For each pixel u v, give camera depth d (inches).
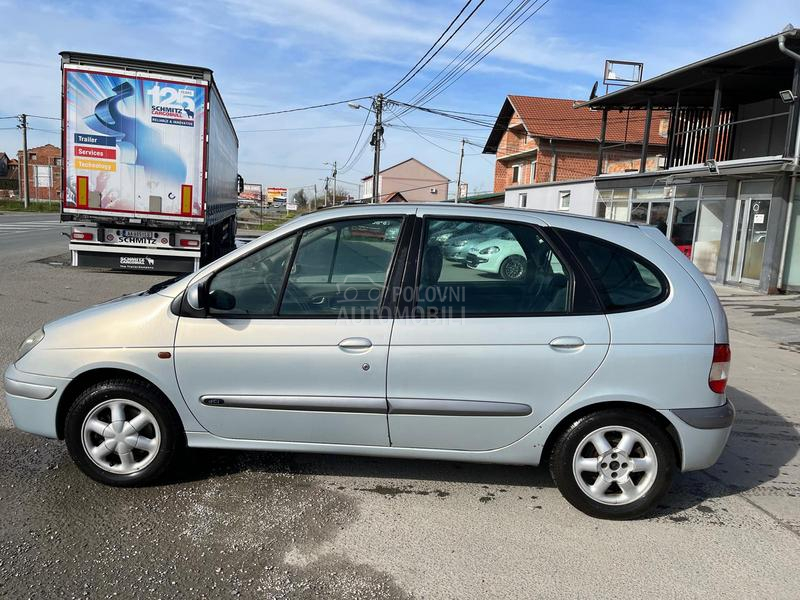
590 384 129.5
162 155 449.4
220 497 136.9
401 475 152.0
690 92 730.2
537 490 146.8
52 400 135.7
